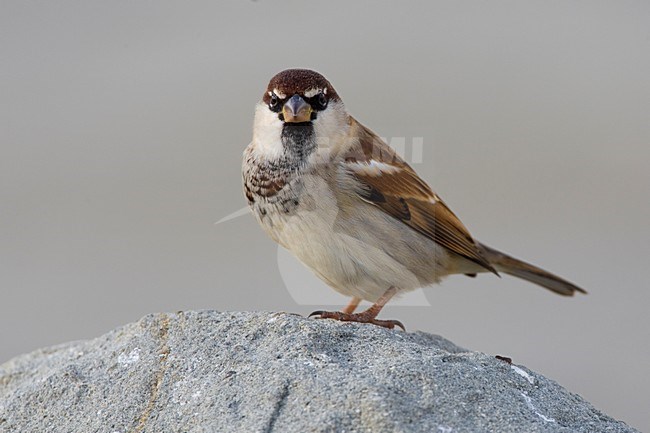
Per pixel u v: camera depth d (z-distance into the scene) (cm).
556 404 600
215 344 633
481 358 621
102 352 668
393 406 550
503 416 567
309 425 540
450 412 559
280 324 643
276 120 775
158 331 662
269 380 580
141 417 589
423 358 604
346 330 644
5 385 704
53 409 618
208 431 556
